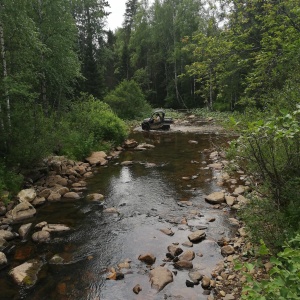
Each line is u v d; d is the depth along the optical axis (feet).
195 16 133.08
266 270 15.39
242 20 24.64
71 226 24.12
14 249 20.48
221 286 15.37
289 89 18.67
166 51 155.53
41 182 34.68
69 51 56.80
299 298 6.32
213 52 25.84
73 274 17.39
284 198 16.07
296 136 14.39
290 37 21.76
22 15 36.70
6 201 27.09
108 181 36.68
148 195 31.22
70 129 52.85
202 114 115.14
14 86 31.89
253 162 17.81
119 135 59.31
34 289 16.01
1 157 33.24
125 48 166.71
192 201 29.01
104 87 117.80
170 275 16.57
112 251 20.04
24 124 33.78
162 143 62.08
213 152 49.90
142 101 115.55
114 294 15.40
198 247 20.03
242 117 20.17
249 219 16.98
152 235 22.17
